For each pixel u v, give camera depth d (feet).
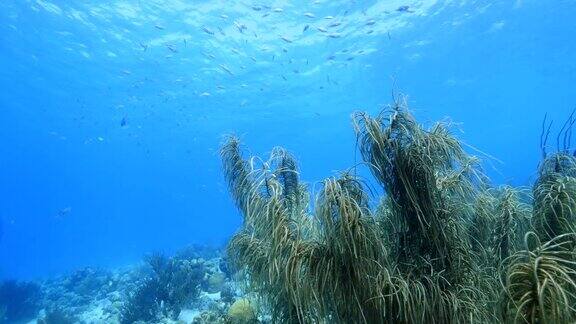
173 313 41.91
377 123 13.33
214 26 87.71
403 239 14.10
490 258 17.07
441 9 85.25
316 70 116.57
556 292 8.88
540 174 16.31
